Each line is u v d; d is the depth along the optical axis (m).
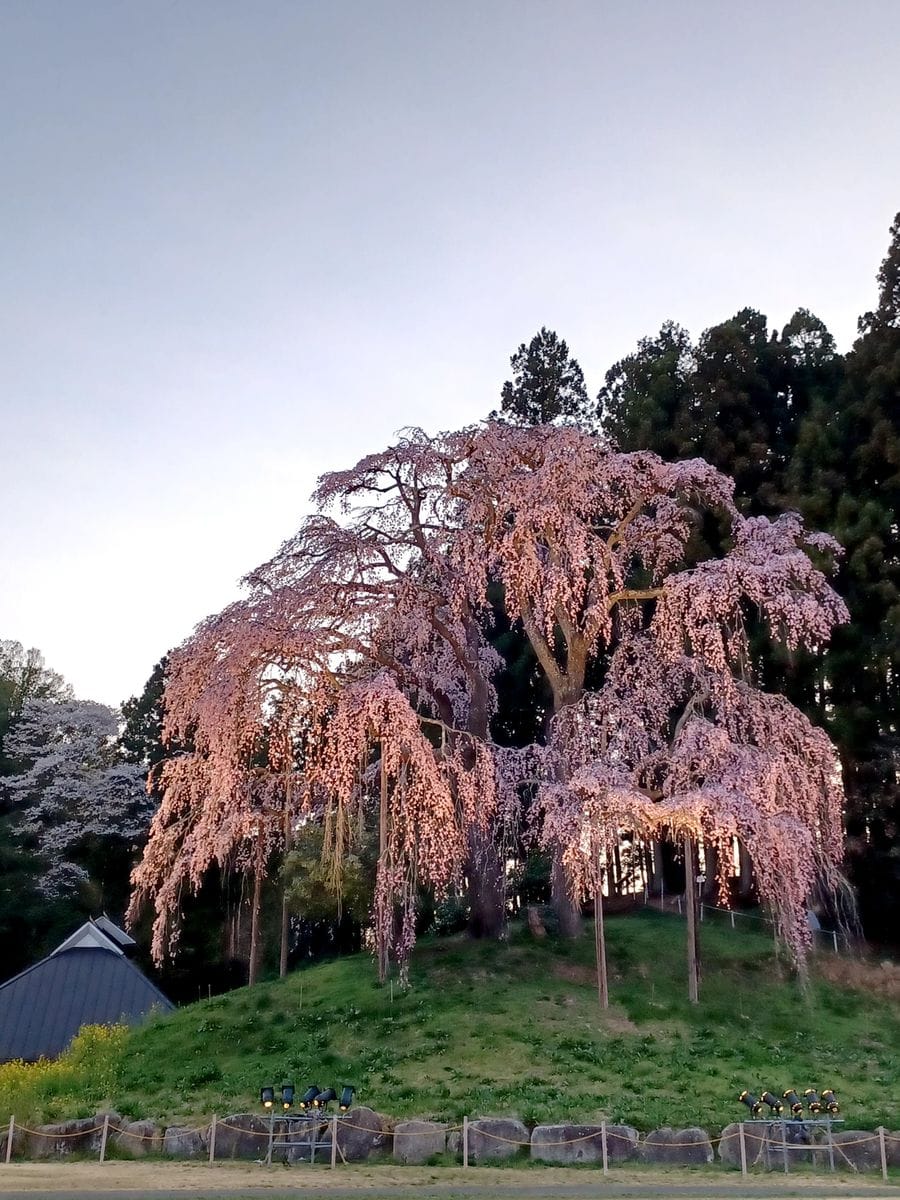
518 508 20.52
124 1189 11.09
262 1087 14.09
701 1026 17.78
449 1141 12.95
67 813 41.25
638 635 24.36
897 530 27.36
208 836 19.78
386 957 19.34
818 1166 12.68
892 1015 19.78
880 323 30.12
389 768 18.30
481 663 23.86
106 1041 18.56
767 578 21.02
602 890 19.08
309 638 19.30
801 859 18.75
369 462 21.20
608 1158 12.66
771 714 21.05
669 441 30.44
